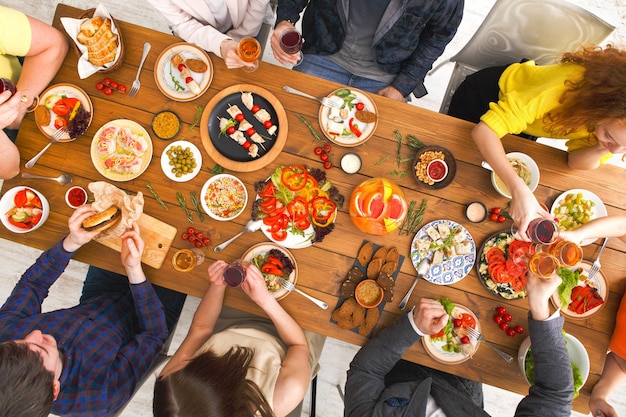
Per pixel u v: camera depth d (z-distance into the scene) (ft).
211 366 3.60
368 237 5.00
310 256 4.96
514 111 4.74
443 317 4.52
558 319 4.53
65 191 4.96
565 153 5.17
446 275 4.98
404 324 4.66
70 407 4.42
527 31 5.74
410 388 4.65
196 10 5.18
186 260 4.90
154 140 5.02
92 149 4.95
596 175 5.13
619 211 5.11
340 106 5.08
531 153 5.15
